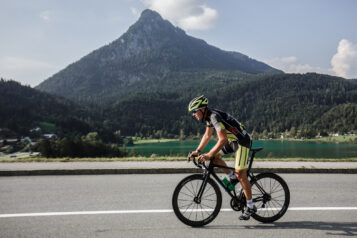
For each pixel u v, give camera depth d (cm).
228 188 416
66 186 679
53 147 7450
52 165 938
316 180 772
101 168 872
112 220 429
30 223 412
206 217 414
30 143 12900
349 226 406
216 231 384
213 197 421
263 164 975
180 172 877
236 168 406
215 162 421
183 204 410
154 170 873
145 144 17088
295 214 464
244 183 404
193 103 399
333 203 532
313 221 428
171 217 446
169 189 649
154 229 391
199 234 372
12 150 11750
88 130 17825
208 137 417
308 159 1108
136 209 489
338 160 1087
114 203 527
